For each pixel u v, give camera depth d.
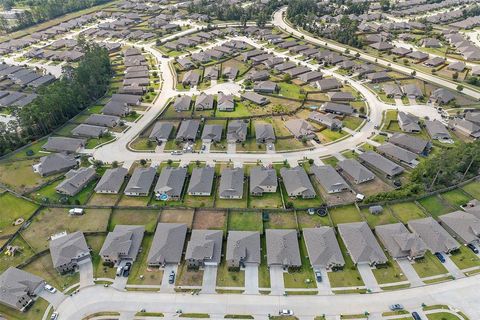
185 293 89.25
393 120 163.12
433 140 148.75
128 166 135.25
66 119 165.88
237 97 185.88
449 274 93.50
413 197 115.56
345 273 94.06
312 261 95.12
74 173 127.44
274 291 89.81
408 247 96.62
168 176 123.56
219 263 96.25
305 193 117.88
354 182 125.44
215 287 90.75
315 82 199.12
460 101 177.38
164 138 150.25
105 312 85.12
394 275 93.31
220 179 126.44
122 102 176.12
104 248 97.12
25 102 178.12
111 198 119.75
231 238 100.62
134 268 95.50
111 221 110.12
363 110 170.12
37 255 98.38
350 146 146.00
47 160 132.25
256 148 145.12
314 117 162.38
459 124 153.75
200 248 96.12
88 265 96.50
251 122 163.50
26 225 108.38
